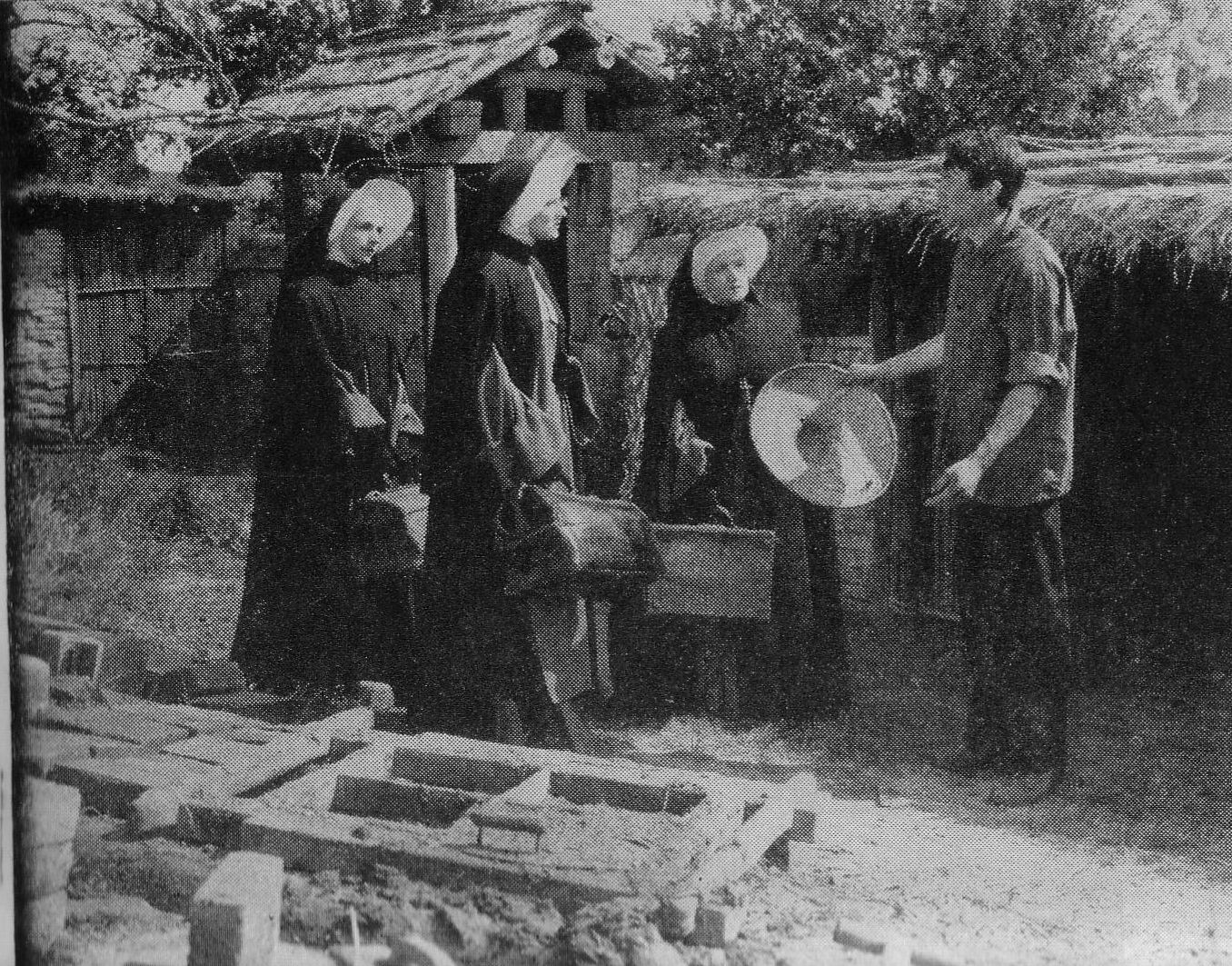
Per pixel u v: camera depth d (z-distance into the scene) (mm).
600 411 4828
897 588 4852
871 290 4668
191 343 4914
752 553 4477
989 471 4055
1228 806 3891
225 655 4762
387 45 4809
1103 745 4262
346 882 3357
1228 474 4375
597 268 4828
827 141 4926
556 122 4789
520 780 3881
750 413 4508
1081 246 4281
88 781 3730
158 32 4840
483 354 4250
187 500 4895
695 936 3215
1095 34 4773
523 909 3232
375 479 4664
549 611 4355
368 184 4570
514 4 4832
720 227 4730
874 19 4793
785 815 3654
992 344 4074
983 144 4027
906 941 3281
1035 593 4086
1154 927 3377
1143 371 4406
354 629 4602
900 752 4301
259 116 4633
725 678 4578
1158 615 4461
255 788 3912
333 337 4605
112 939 3342
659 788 3736
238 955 3020
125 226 4891
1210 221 4105
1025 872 3617
